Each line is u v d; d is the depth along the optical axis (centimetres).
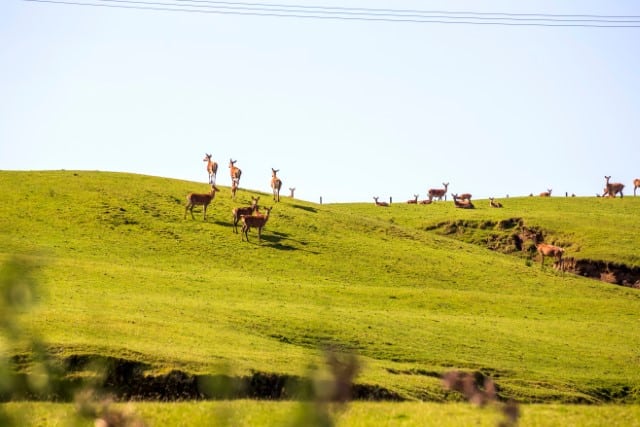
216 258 19662
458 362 12725
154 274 16888
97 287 14762
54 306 12188
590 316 18250
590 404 11588
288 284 17875
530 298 19500
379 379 10531
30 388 2206
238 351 11031
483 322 16238
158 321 12256
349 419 7112
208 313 13675
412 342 13712
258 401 8150
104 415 2411
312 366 2303
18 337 2119
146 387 9156
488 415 8350
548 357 13900
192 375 9381
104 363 9194
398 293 18225
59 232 19838
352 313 15425
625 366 13875
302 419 2130
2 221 19975
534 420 8162
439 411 8469
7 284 1862
